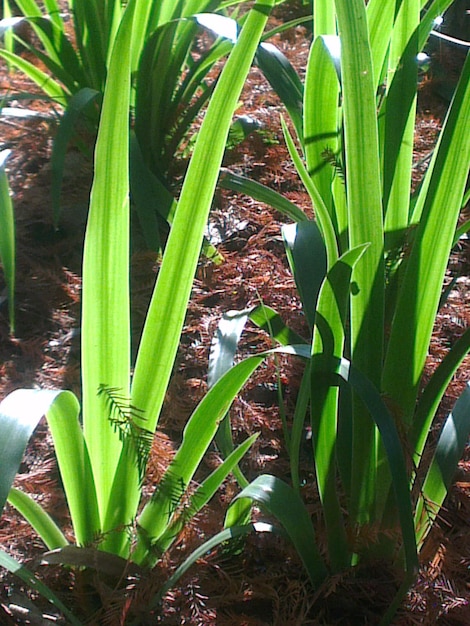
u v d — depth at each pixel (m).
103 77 1.31
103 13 1.26
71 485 0.72
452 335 1.14
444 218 0.70
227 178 1.16
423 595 0.76
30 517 0.74
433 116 1.65
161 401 0.73
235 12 1.48
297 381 1.05
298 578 0.80
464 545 0.84
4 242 0.91
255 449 0.96
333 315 0.70
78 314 1.14
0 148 1.44
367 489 0.77
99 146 0.66
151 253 1.19
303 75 1.77
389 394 0.75
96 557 0.73
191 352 1.09
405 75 0.78
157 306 0.70
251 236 1.29
